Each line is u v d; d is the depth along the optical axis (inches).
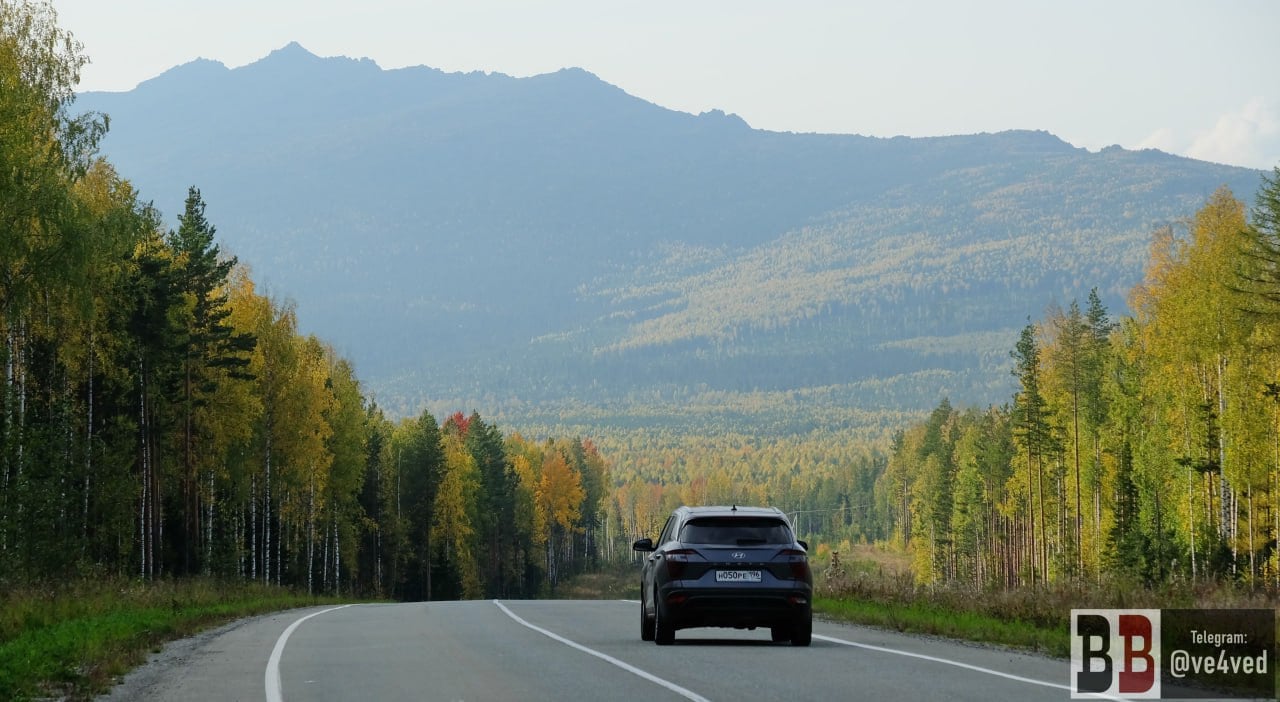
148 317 4360.2
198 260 5007.4
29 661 1385.3
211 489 5260.8
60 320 3922.2
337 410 6643.7
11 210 3292.3
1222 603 1856.5
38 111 3476.9
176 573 4948.3
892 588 2787.9
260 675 1374.3
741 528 1684.3
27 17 3646.7
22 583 2704.2
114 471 4188.0
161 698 1196.5
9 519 2992.1
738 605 1636.3
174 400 4687.5
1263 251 4495.6
